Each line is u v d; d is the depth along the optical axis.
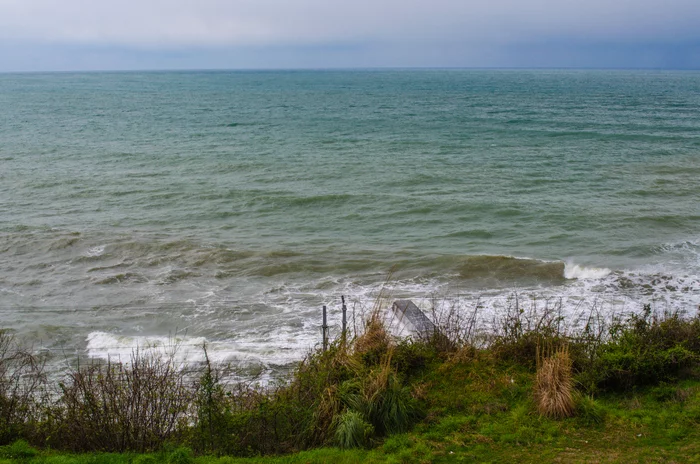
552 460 7.32
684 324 10.77
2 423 8.19
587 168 36.12
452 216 25.11
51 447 8.05
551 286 16.89
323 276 18.00
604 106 88.50
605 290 16.52
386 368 8.88
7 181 31.98
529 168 36.31
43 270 18.52
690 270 18.09
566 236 22.12
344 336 10.04
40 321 14.84
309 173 34.78
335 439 7.95
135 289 17.02
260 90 146.75
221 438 8.06
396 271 18.31
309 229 23.58
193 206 27.05
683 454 7.28
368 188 30.55
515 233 22.69
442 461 7.42
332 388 8.56
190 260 19.31
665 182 31.55
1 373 10.05
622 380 9.32
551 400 8.45
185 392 8.95
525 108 85.81
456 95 120.88
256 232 23.14
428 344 10.84
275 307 15.65
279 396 8.81
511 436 7.91
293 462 7.41
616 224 23.47
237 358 12.66
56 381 11.59
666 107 85.50
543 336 10.46
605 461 7.21
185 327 14.49
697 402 8.54
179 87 164.50
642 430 7.95
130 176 33.75
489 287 16.92
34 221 24.33
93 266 18.86
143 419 8.10
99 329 14.43
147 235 22.38
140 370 9.63
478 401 9.02
